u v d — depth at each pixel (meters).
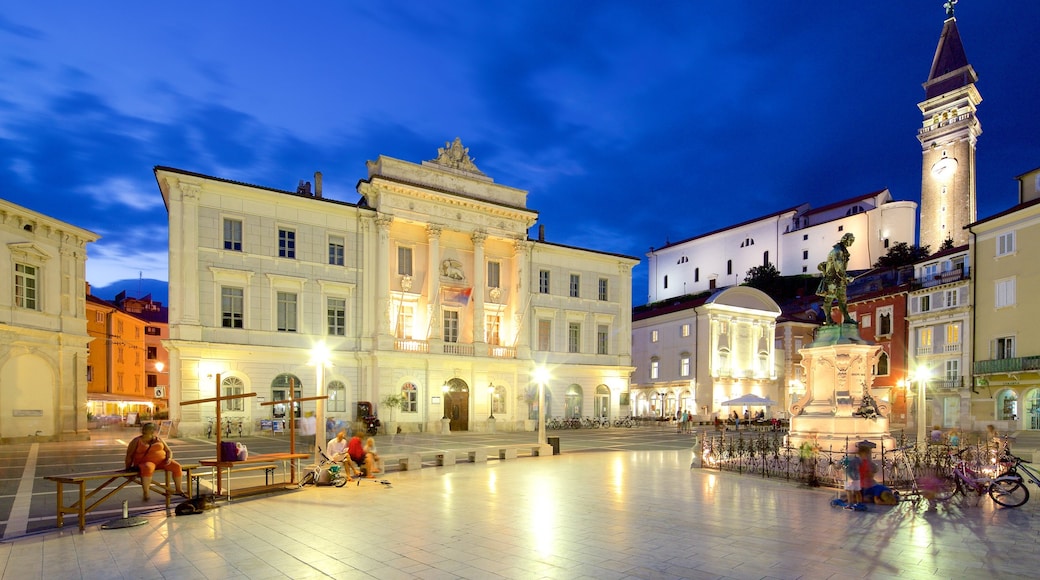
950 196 89.50
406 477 17.59
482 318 43.09
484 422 42.12
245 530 10.58
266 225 36.53
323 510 12.39
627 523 11.06
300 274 37.41
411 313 41.34
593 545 9.49
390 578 7.87
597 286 50.22
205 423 33.41
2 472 18.95
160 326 76.31
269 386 35.69
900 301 53.81
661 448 28.72
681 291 109.38
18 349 29.53
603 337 50.31
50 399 31.23
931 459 16.08
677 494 14.27
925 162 93.56
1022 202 43.53
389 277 40.09
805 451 16.58
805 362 19.89
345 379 38.19
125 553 9.09
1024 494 12.98
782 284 89.81
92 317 58.91
